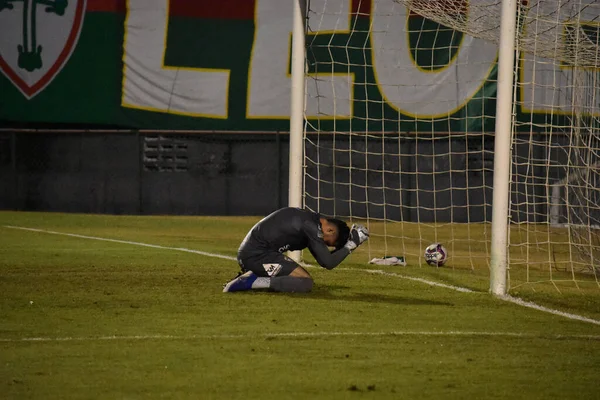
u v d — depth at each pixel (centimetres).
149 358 1819
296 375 1688
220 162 6544
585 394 1586
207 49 6438
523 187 6138
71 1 6481
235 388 1584
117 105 6519
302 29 3478
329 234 2656
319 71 6216
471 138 6241
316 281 3075
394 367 1770
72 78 6525
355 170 6381
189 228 5503
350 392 1570
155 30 6450
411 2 3919
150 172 6575
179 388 1579
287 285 2752
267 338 2042
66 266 3431
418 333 2138
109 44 6481
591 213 3859
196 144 6544
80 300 2589
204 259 3747
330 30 6150
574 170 4038
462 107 6169
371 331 2153
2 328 2144
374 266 3625
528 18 3403
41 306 2481
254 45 6412
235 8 6412
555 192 5981
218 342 1991
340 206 6419
